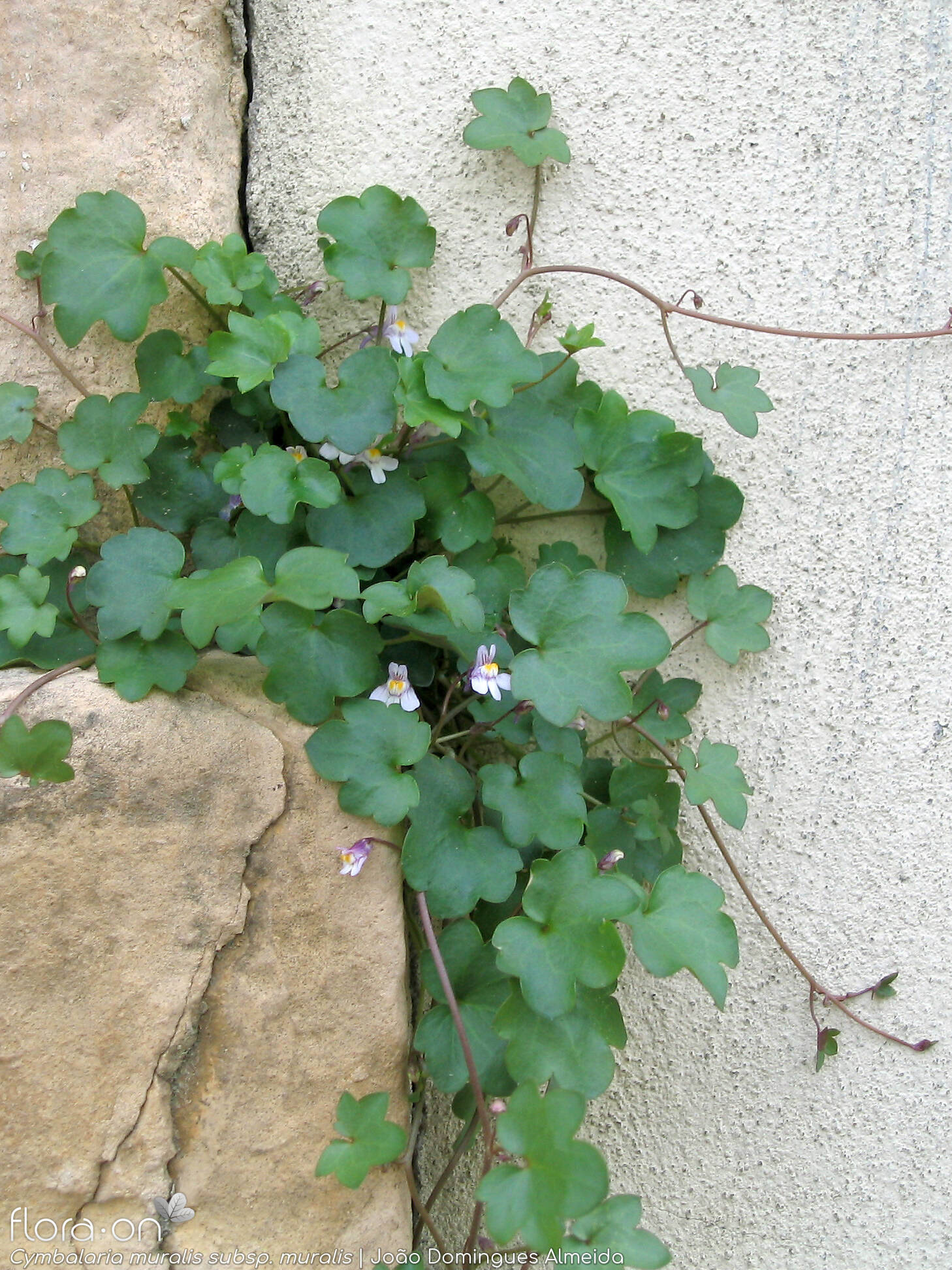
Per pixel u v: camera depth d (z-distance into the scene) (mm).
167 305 344
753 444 342
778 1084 345
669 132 342
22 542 314
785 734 344
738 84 339
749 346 341
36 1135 286
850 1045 344
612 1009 308
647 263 344
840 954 344
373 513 329
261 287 334
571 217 346
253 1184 296
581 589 308
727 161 340
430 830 306
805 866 344
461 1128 354
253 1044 298
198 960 297
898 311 336
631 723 342
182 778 299
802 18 336
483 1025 303
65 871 292
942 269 334
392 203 336
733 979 346
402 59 349
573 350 333
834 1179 345
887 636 339
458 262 350
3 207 338
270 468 313
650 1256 275
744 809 322
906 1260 343
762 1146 346
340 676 305
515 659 302
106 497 343
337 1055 303
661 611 351
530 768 310
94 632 325
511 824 305
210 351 315
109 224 326
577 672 302
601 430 338
